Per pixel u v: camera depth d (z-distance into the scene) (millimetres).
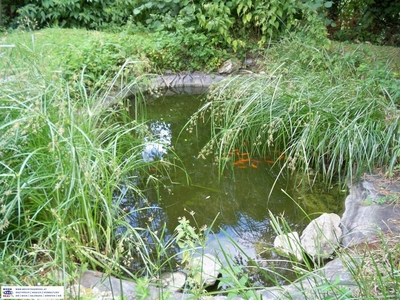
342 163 3680
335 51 5582
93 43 5531
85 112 3359
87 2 7488
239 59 6488
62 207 2605
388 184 3293
